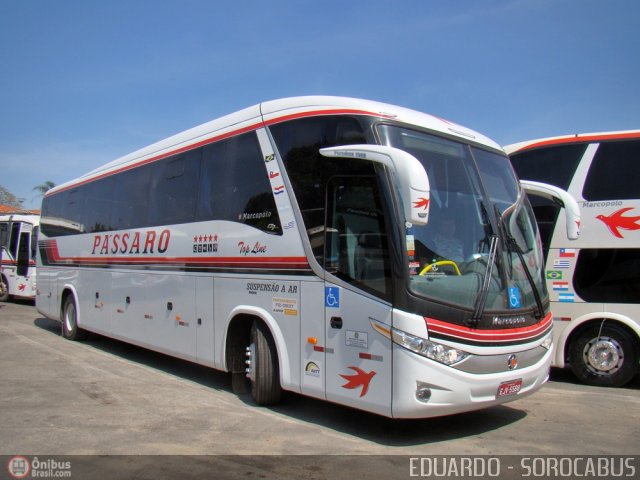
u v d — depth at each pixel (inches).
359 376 203.3
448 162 223.0
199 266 291.1
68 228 473.7
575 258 310.3
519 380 210.4
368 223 204.4
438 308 193.3
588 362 307.3
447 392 190.9
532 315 222.7
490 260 213.6
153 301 334.3
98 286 410.3
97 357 389.4
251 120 264.1
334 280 214.4
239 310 259.6
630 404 267.6
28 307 735.7
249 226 257.4
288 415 246.1
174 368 356.2
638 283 296.4
